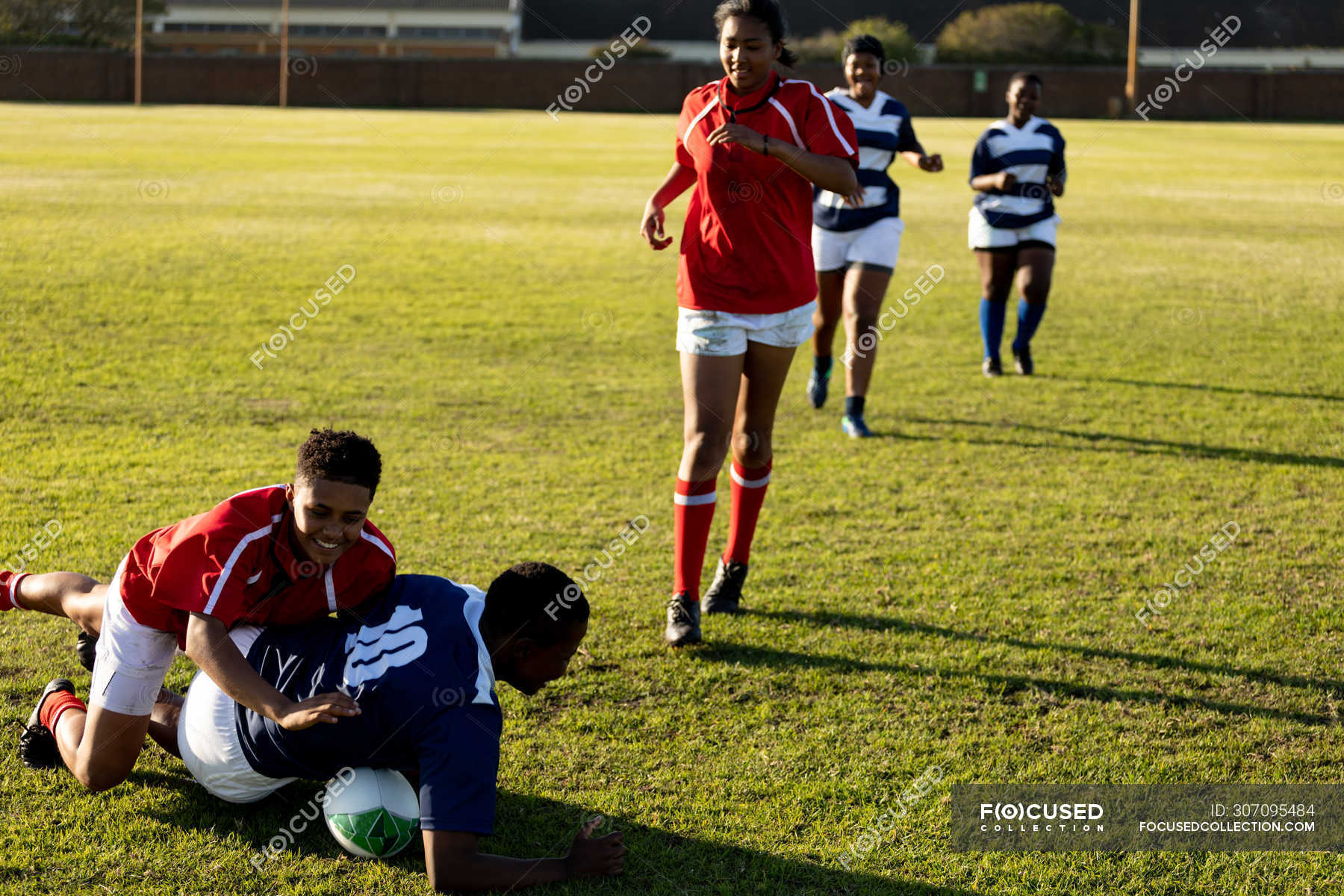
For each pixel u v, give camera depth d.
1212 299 9.78
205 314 8.13
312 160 19.67
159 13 46.88
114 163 17.91
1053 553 4.38
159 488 4.75
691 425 3.68
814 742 3.05
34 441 5.31
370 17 48.44
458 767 2.40
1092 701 3.29
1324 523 4.73
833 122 3.71
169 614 2.57
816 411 6.51
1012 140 6.97
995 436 5.97
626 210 14.66
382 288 9.32
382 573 2.71
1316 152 24.97
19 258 9.79
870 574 4.16
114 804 2.72
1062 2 42.72
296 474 2.51
